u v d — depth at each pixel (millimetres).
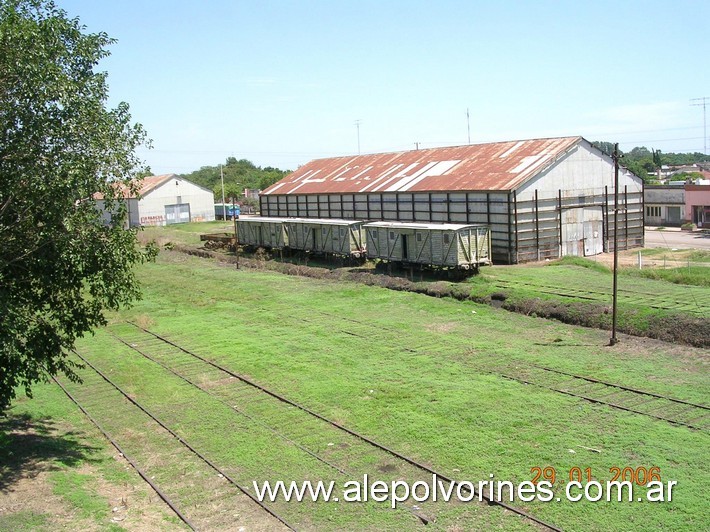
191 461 14773
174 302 34406
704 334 21750
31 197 13656
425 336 24672
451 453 14305
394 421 16281
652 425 15188
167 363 22922
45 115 13547
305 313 30047
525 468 13422
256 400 18578
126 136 15336
